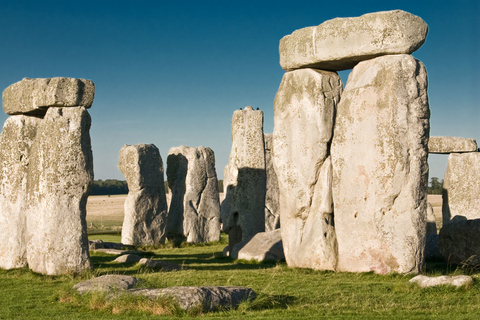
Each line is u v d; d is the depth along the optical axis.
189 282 10.86
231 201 18.61
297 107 13.70
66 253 12.05
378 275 11.94
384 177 12.02
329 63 13.23
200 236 25.39
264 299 8.99
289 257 13.85
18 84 13.11
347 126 12.75
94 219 47.44
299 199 13.59
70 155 12.19
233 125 18.98
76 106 12.35
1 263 13.23
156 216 24.16
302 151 13.58
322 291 10.09
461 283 9.78
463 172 21.20
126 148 24.47
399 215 12.00
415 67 12.09
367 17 12.32
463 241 13.32
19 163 13.29
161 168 24.64
